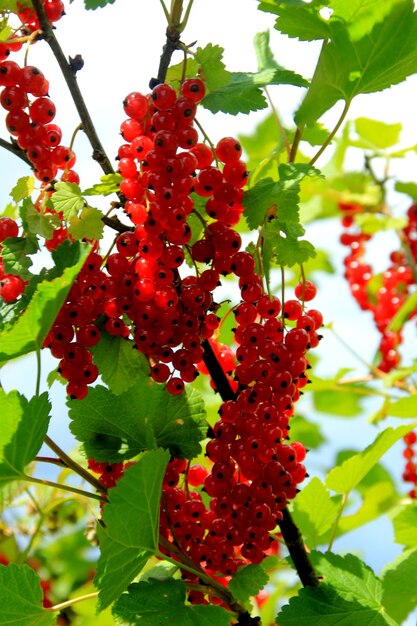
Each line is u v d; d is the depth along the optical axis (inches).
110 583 16.1
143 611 16.4
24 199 17.1
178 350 16.8
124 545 16.1
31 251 16.9
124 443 17.8
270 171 21.5
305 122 18.5
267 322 17.0
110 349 18.0
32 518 25.9
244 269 16.8
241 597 16.8
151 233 16.2
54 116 17.6
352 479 20.1
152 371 17.1
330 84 18.4
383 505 28.9
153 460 16.0
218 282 17.0
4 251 16.8
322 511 20.3
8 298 16.6
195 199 18.2
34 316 15.5
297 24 18.3
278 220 17.1
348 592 17.9
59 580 26.4
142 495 16.0
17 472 16.6
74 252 16.0
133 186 16.5
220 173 16.8
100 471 18.3
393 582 19.5
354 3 17.8
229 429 16.7
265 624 26.0
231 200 16.9
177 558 17.4
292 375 16.8
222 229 16.9
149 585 16.7
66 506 25.8
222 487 16.6
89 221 16.9
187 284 16.9
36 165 17.6
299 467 17.4
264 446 16.4
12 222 17.6
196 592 17.5
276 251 17.1
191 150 17.0
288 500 17.6
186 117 16.3
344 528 29.1
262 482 16.5
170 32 17.0
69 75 17.5
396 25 17.9
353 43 18.1
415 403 28.2
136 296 16.3
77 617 25.0
